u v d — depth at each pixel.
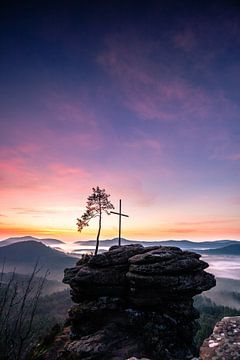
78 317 24.89
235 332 5.25
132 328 23.70
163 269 23.98
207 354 4.77
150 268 24.12
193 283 24.20
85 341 22.00
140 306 24.81
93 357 20.33
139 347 21.56
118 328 23.58
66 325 29.36
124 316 24.77
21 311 7.43
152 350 21.20
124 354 20.66
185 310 23.95
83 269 27.20
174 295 24.00
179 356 21.50
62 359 21.09
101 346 21.08
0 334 6.66
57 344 24.06
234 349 4.68
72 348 21.38
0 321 6.96
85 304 25.95
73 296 28.48
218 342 5.02
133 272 25.06
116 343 22.05
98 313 25.06
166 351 21.09
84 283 26.38
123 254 27.97
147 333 22.66
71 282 27.45
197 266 25.72
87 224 39.59
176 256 25.59
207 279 25.64
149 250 28.28
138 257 25.62
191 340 23.92
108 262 27.08
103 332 22.80
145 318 24.20
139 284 24.14
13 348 6.53
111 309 25.44
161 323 23.38
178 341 23.14
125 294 26.06
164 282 23.72
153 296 24.14
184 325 23.94
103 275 26.16
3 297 7.80
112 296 25.95
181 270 24.33
